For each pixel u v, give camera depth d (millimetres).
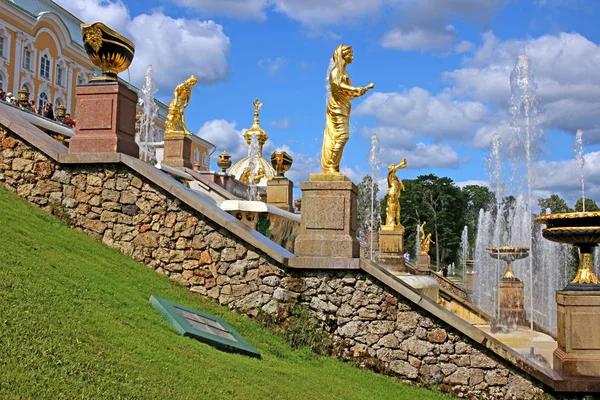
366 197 53375
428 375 9781
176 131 20953
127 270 9680
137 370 5641
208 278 10508
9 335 5285
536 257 29906
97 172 10891
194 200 10570
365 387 8906
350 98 10680
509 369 9500
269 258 10438
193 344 7266
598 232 9039
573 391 9188
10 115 11719
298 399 6812
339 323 10195
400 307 10039
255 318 10312
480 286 32062
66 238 9789
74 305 6707
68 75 54906
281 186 24016
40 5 52375
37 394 4547
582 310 9281
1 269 6832
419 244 41188
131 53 11586
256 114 30766
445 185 88938
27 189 10969
